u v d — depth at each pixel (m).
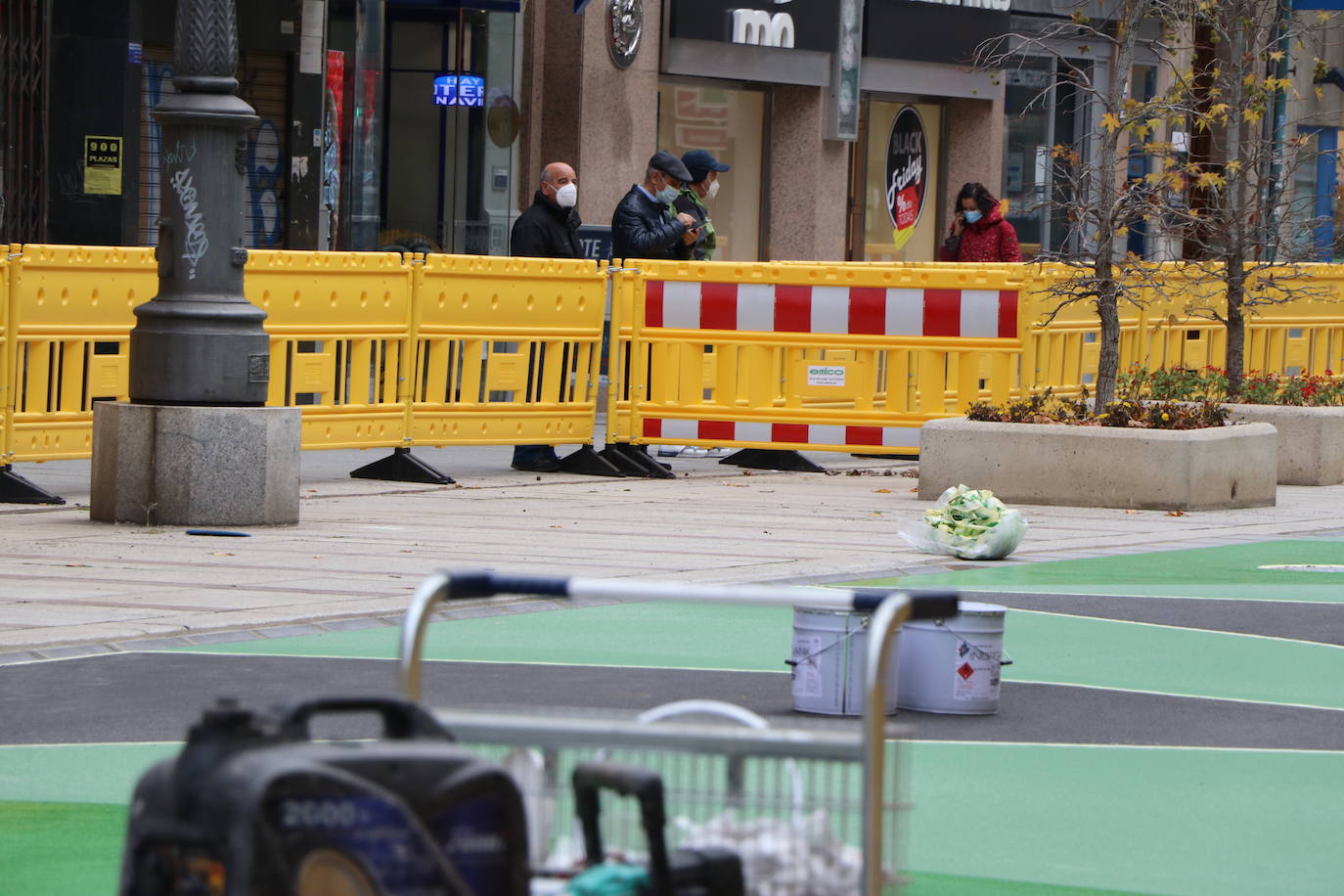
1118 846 18.80
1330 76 103.75
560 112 73.19
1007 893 17.11
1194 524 44.72
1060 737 23.53
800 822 11.87
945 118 92.12
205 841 9.72
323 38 64.75
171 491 39.16
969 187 63.03
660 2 76.12
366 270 48.72
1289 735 23.91
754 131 82.44
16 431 42.72
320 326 47.84
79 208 59.41
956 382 53.62
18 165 58.16
